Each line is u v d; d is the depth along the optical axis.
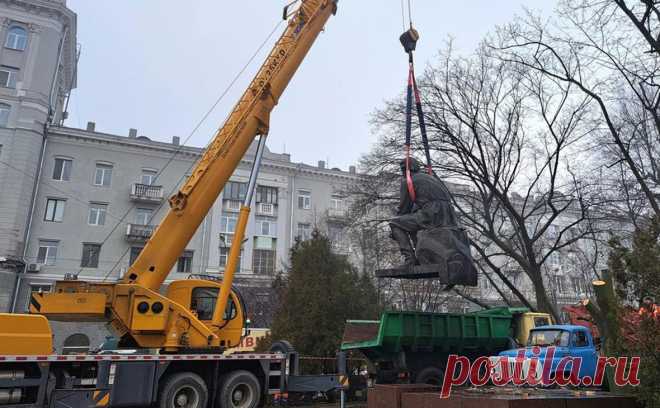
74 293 11.25
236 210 40.78
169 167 39.22
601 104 15.33
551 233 30.73
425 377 14.84
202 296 13.03
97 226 36.41
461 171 20.00
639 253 6.97
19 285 33.06
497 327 15.98
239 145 13.22
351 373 16.86
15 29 35.50
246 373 12.12
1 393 9.62
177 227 12.42
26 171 33.97
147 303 11.55
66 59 40.28
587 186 19.72
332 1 15.11
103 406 10.21
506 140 19.50
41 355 9.90
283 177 43.22
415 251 11.01
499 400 6.47
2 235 32.47
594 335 15.38
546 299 18.55
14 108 34.50
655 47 12.30
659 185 19.17
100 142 37.53
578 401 6.75
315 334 17.27
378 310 19.06
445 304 31.36
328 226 36.97
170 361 11.15
